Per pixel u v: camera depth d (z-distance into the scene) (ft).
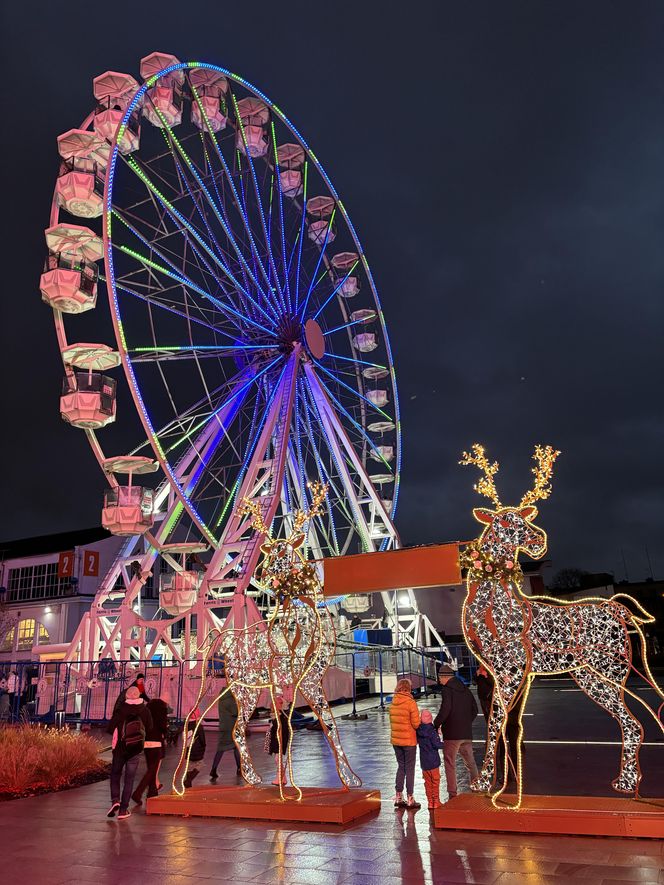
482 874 21.94
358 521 106.83
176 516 95.09
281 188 113.60
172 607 87.40
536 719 69.15
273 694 34.50
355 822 29.73
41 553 143.84
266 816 30.63
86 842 27.89
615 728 59.21
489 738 30.19
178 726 68.08
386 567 35.53
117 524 82.53
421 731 31.55
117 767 32.94
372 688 117.39
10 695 90.17
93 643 94.48
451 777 32.30
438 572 34.65
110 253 74.43
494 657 29.73
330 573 36.91
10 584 144.36
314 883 21.97
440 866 23.00
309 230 126.52
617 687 28.58
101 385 82.07
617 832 25.25
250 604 83.97
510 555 29.99
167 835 28.68
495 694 29.86
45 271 82.12
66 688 83.87
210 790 35.04
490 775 30.09
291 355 98.78
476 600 30.27
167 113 92.63
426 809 31.86
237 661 37.11
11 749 42.50
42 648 126.82
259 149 112.16
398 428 124.47
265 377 99.81
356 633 128.36
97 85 87.81
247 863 24.35
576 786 35.63
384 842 26.30
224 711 43.55
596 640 28.81
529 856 23.49
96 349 81.97
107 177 75.61
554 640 29.14
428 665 134.72
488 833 26.71
